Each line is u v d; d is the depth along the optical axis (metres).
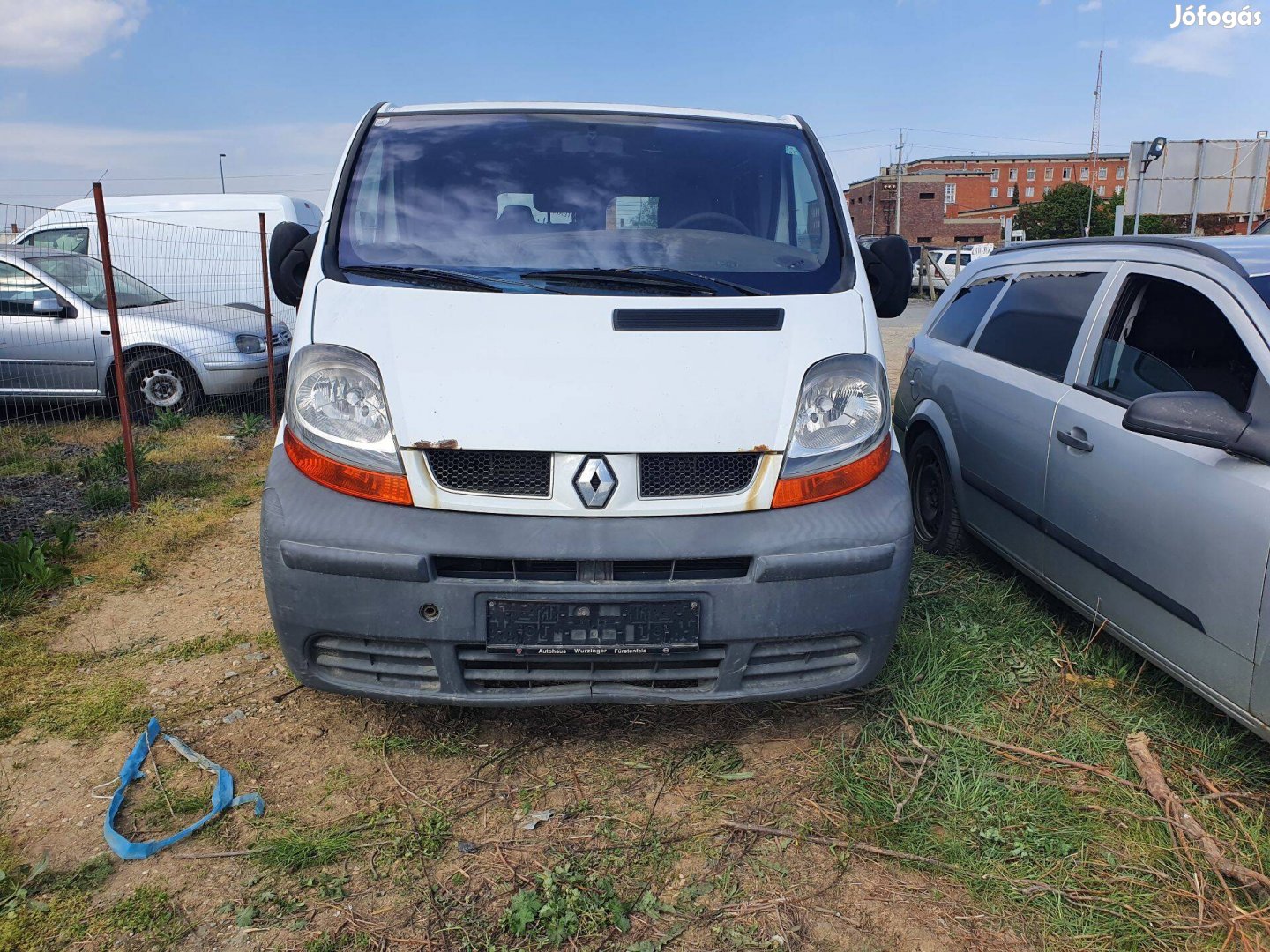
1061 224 69.62
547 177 3.31
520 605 2.43
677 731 2.97
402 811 2.55
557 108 3.66
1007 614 3.82
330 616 2.47
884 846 2.42
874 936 2.13
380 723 3.00
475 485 2.48
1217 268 3.05
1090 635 3.62
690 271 2.99
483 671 2.50
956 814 2.56
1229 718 2.99
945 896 2.26
